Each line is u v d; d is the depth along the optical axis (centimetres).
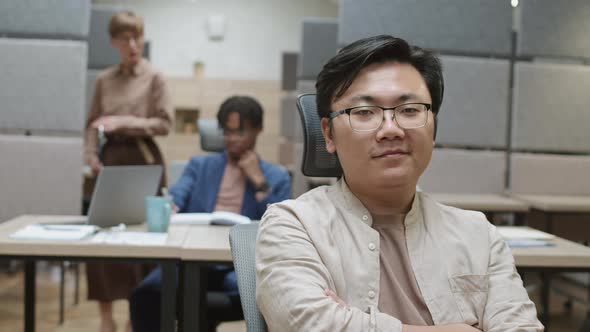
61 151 327
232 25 820
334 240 100
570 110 346
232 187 232
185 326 168
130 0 802
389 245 102
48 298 354
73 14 324
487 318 98
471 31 341
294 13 823
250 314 101
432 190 343
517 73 343
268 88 750
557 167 347
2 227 195
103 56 408
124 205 199
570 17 344
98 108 298
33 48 323
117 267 271
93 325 302
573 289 402
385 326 88
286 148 601
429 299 98
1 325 296
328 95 104
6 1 320
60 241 169
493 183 346
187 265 168
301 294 90
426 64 104
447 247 102
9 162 325
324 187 111
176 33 812
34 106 324
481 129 344
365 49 100
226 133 228
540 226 322
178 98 746
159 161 297
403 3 337
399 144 98
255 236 110
